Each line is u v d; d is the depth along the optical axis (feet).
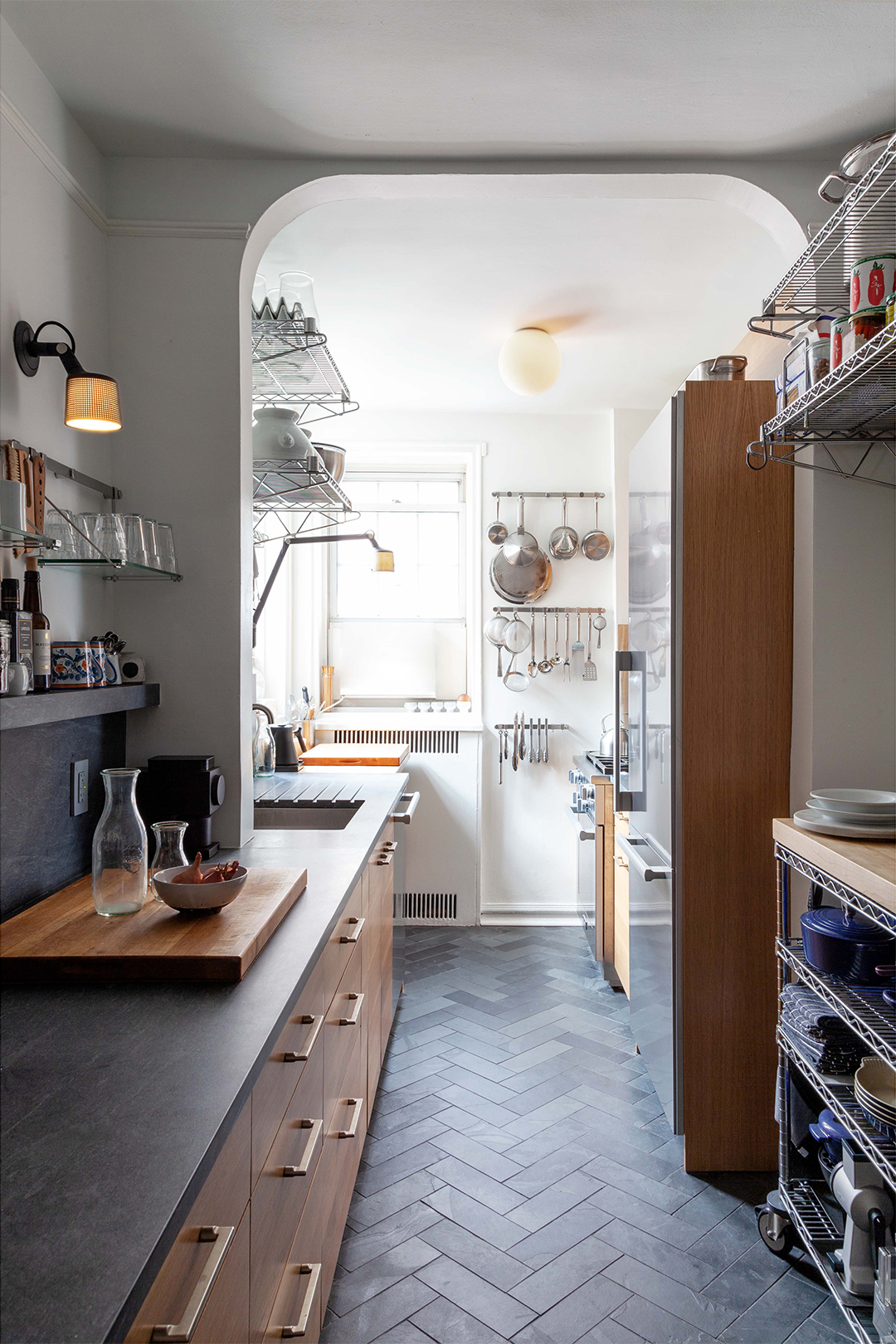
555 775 15.02
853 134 6.84
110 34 5.54
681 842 7.41
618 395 14.05
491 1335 5.49
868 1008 5.21
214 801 6.87
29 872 5.49
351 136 6.80
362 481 16.14
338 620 16.20
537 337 11.24
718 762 7.41
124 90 6.15
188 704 7.11
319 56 5.80
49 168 6.02
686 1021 7.38
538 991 11.50
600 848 11.98
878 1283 5.05
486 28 5.53
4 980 4.27
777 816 7.41
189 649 7.12
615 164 7.20
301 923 5.18
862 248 5.90
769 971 7.41
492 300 10.36
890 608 7.02
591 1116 8.25
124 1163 2.70
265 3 5.28
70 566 5.89
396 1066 9.23
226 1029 3.72
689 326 11.19
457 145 6.93
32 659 5.38
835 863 5.30
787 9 5.38
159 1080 3.25
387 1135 7.86
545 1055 9.52
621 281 9.82
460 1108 8.36
